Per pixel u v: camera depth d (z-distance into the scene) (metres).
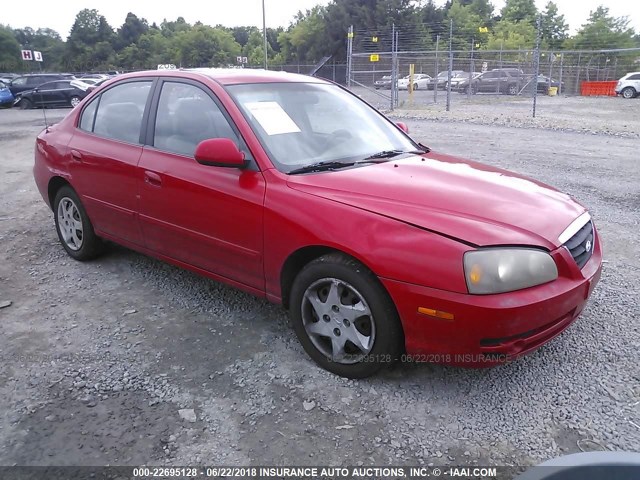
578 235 3.14
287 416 2.87
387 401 2.98
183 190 3.75
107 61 102.38
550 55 33.06
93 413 2.90
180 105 4.02
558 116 18.73
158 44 100.69
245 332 3.73
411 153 4.06
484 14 91.38
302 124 3.83
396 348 2.99
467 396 3.02
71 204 4.99
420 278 2.75
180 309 4.08
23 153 12.27
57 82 27.91
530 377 3.19
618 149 11.23
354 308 3.05
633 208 6.72
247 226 3.41
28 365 3.35
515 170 8.95
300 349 3.51
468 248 2.69
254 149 3.47
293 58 80.56
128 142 4.29
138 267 4.90
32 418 2.86
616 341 3.58
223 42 97.25
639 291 4.34
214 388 3.11
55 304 4.18
